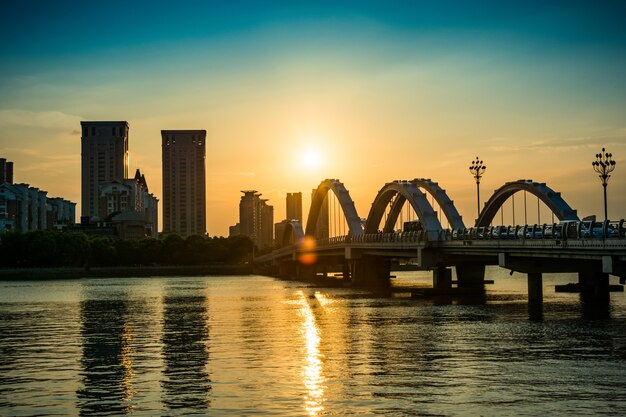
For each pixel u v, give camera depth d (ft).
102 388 158.40
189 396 149.69
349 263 638.12
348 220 590.96
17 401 147.95
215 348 210.38
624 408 135.44
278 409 138.51
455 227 430.20
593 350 193.06
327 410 137.28
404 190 465.47
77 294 497.87
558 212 386.52
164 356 197.67
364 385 155.94
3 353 208.13
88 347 217.97
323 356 192.03
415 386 154.10
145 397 149.79
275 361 185.88
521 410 134.92
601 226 255.29
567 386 152.15
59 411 140.36
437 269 402.93
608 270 238.89
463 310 306.76
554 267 319.27
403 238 433.89
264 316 305.12
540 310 293.84
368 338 224.33
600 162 296.10
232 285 629.51
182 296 462.19
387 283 565.94
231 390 153.99
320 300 401.08
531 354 188.24
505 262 314.96
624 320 254.88
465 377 161.79
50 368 182.39
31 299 448.24
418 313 299.17
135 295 479.82
